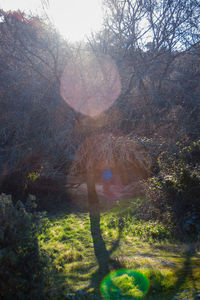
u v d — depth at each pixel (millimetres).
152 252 6949
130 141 8570
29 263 3941
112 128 8625
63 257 7043
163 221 9148
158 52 9125
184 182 8984
